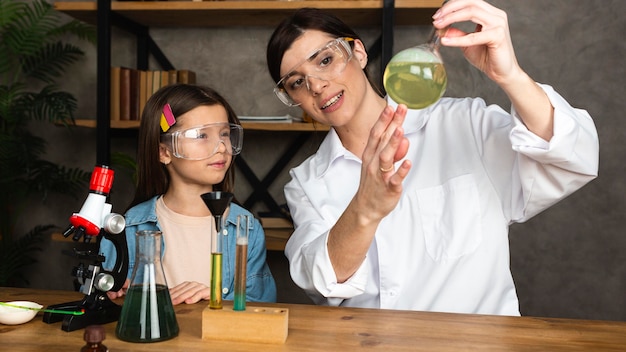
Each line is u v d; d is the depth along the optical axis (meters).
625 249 3.01
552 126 1.25
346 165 1.62
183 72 2.91
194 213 1.88
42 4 3.18
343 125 1.57
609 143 3.01
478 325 1.10
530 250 3.07
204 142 1.77
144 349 0.96
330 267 1.22
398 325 1.10
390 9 2.56
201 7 2.73
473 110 1.59
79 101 3.33
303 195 1.62
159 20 3.03
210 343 1.00
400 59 1.00
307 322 1.11
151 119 1.86
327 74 1.45
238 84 3.19
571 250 3.05
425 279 1.48
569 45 3.02
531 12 3.04
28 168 3.05
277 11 2.77
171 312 1.03
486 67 1.20
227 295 1.73
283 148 3.16
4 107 2.99
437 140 1.59
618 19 2.99
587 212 3.03
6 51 3.25
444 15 1.08
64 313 1.09
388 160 1.01
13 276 3.33
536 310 3.07
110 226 1.12
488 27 1.10
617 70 3.00
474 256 1.47
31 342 1.00
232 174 2.00
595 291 3.04
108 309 1.13
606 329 1.09
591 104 3.02
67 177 3.15
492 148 1.52
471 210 1.49
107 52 2.77
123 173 3.29
